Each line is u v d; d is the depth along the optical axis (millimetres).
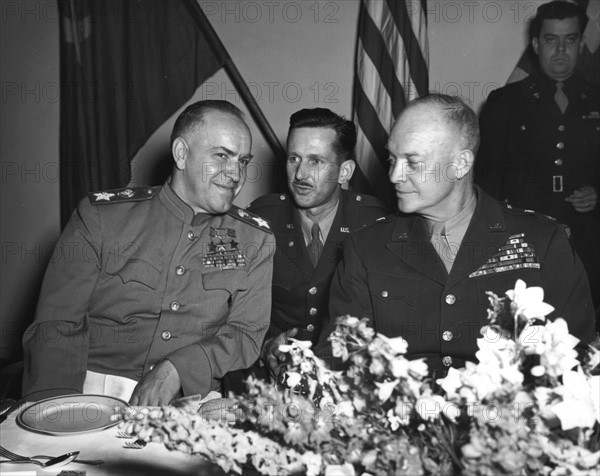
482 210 1606
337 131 2105
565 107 3020
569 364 732
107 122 3207
